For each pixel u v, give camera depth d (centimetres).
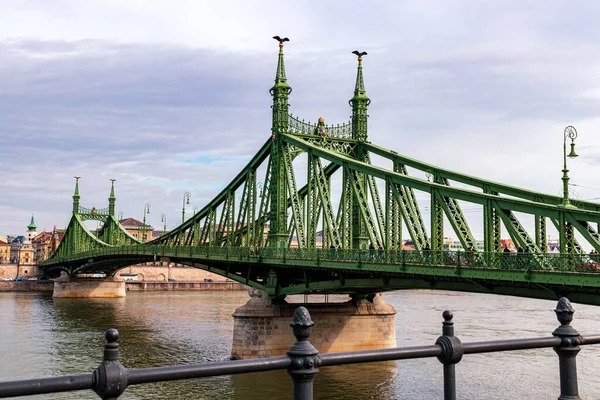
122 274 17800
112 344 515
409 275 3722
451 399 656
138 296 14588
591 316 8312
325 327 5609
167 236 8881
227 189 6806
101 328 7931
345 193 4944
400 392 4206
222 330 7606
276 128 5750
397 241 4234
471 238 3525
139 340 6744
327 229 4975
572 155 2952
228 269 6425
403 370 4878
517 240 3097
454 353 655
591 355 5431
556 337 725
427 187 3772
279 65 5841
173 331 7512
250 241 6028
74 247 14450
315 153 5203
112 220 14125
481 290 3359
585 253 2773
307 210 5191
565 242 2839
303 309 594
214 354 5841
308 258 4706
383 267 3862
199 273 18862
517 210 3098
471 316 8581
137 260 10838
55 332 7550
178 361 5462
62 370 5172
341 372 4828
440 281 3634
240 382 4488
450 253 3394
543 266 2861
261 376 4694
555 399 3888
